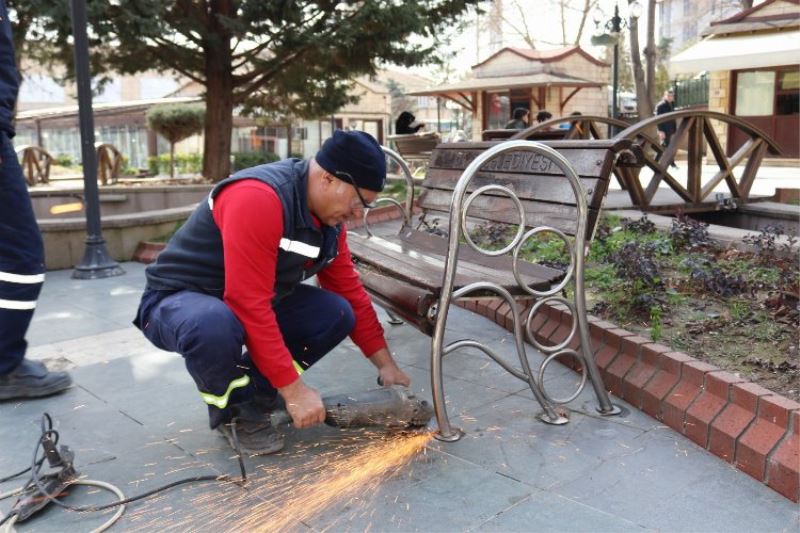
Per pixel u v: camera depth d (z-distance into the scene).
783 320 3.72
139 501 2.52
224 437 2.98
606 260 5.05
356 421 2.84
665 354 3.19
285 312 2.96
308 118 14.83
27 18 10.80
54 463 2.60
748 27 18.67
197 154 26.05
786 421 2.58
